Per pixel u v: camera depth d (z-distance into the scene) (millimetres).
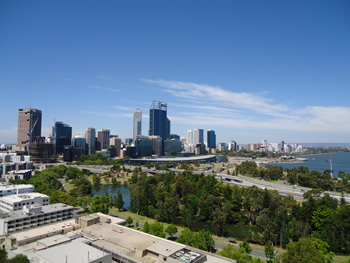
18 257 118312
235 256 152625
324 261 147250
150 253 137875
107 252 142125
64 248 132625
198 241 179750
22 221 192375
